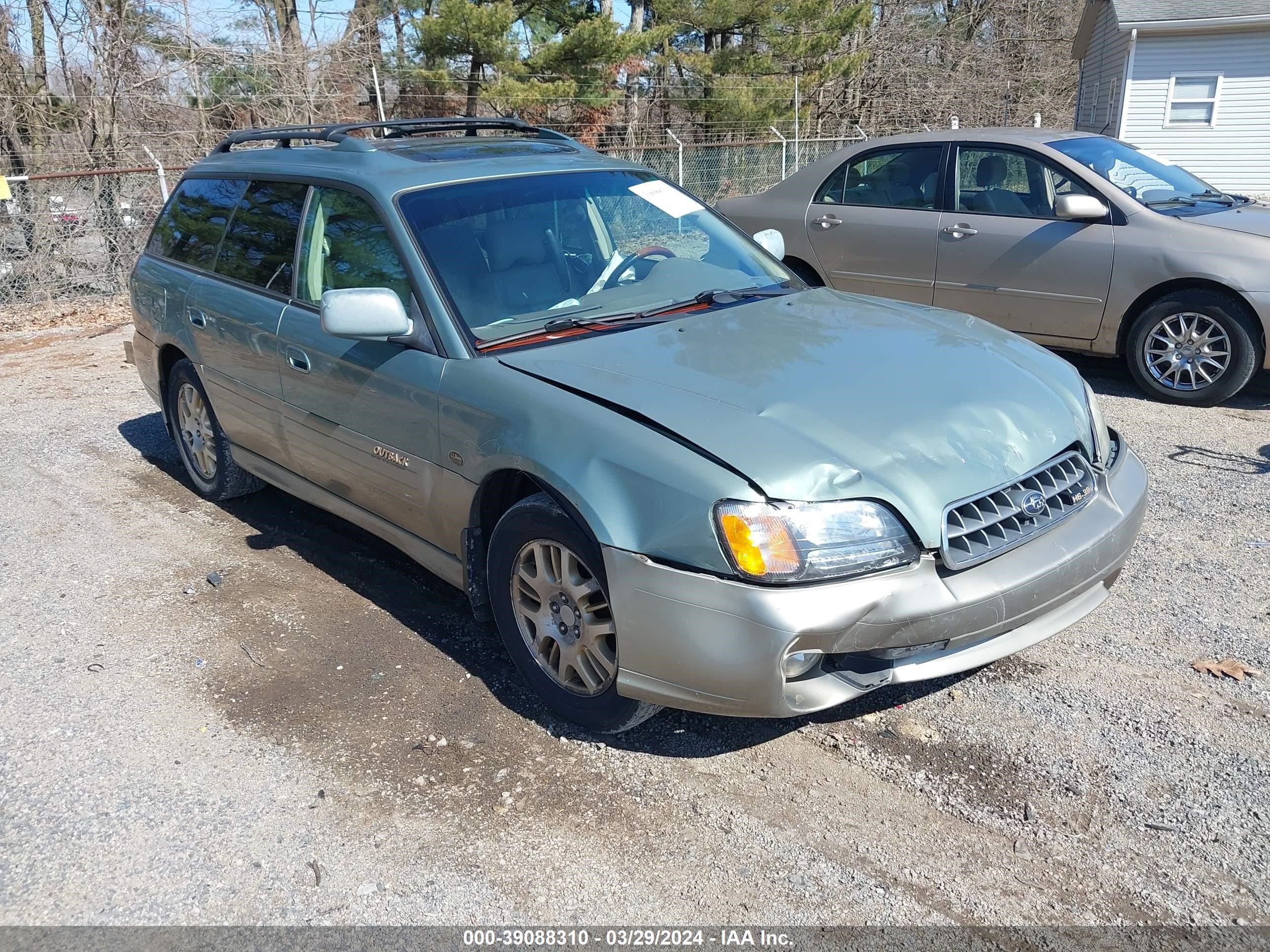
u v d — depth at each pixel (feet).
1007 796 9.55
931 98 103.14
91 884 8.84
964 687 11.35
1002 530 9.55
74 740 10.91
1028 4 110.32
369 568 15.08
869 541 8.88
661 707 10.32
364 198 12.86
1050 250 21.94
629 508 9.34
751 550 8.71
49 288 37.88
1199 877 8.47
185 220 17.46
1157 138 73.92
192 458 18.02
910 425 9.75
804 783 9.87
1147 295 21.13
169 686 11.94
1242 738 10.19
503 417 10.53
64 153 47.11
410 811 9.64
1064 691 11.17
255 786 10.06
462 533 11.52
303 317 13.57
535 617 10.82
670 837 9.20
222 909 8.52
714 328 11.89
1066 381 11.61
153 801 9.88
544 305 12.17
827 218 25.29
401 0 68.39
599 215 13.61
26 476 19.66
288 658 12.50
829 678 9.17
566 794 9.82
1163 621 12.51
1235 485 16.63
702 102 79.77
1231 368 20.35
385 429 12.22
